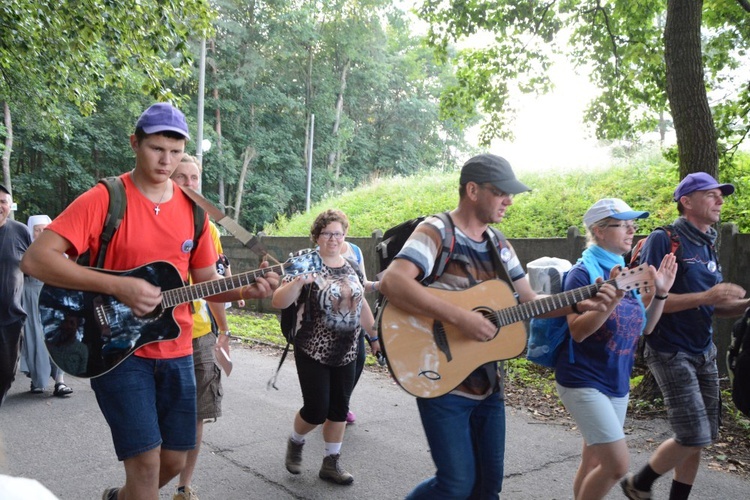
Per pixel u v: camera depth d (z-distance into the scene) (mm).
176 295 2918
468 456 2857
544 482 4500
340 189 50031
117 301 2840
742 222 8641
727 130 8055
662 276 3262
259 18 47562
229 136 45969
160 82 11703
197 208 3098
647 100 9906
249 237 3170
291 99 47719
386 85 54031
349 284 4328
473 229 3037
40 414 6113
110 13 10562
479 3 10414
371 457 5008
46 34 11484
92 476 4539
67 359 2811
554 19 10297
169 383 2959
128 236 2840
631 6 9609
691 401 3492
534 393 6871
